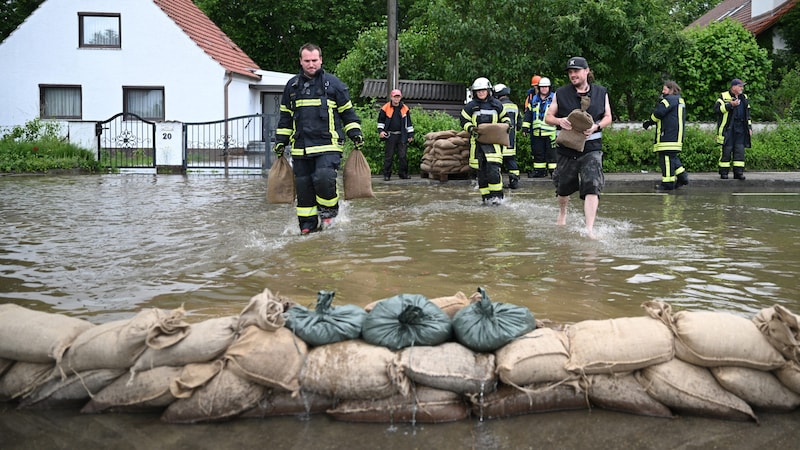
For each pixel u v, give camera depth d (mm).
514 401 3295
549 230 8148
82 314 4508
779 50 26438
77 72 26266
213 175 18578
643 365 3334
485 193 11000
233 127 27281
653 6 20234
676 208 10656
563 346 3406
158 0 26359
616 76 20891
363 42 26094
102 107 26484
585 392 3342
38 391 3402
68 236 7676
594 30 20000
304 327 3414
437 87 21562
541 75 20422
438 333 3414
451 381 3244
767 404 3309
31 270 5871
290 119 8016
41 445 2988
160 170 19828
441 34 21438
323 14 40562
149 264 6109
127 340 3295
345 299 4832
